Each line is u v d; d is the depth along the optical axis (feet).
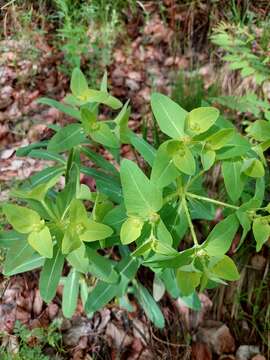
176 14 1.93
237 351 1.42
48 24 1.88
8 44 1.80
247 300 1.45
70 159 1.03
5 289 1.30
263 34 1.68
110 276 0.95
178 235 0.91
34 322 1.28
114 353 1.31
